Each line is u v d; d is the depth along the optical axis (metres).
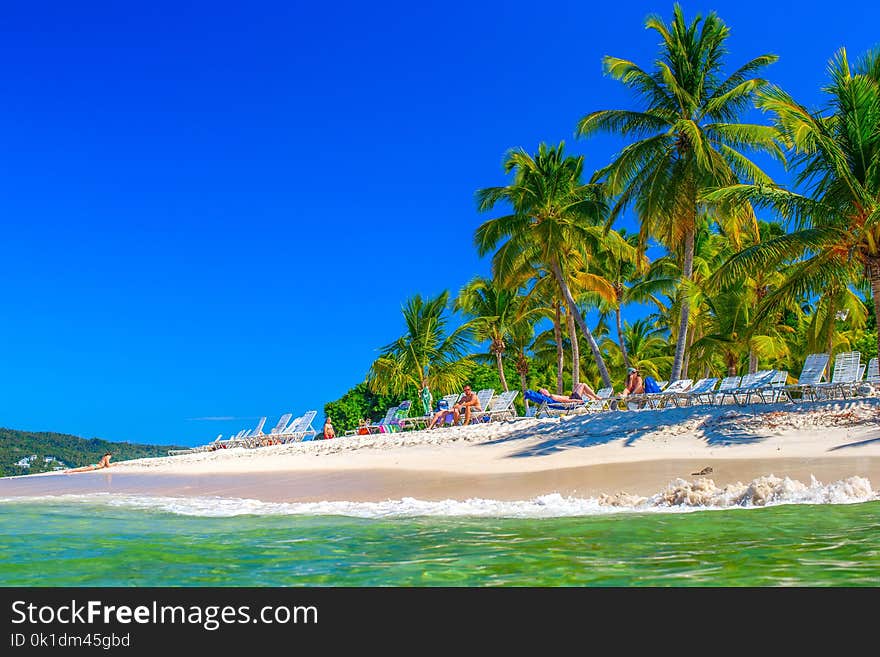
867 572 4.60
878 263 17.27
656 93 24.27
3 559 6.23
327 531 7.33
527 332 41.47
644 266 25.72
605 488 9.75
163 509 10.01
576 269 30.31
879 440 12.37
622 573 4.90
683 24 24.12
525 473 12.34
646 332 44.78
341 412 50.50
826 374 32.75
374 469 15.35
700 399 20.02
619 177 23.81
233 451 26.33
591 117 24.33
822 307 22.47
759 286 31.81
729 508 7.46
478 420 24.70
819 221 17.48
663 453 14.11
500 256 27.77
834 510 6.91
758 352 30.55
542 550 5.75
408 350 36.72
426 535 6.78
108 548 6.68
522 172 28.36
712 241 32.88
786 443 13.53
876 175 17.09
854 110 16.98
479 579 4.99
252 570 5.59
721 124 23.48
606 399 19.72
